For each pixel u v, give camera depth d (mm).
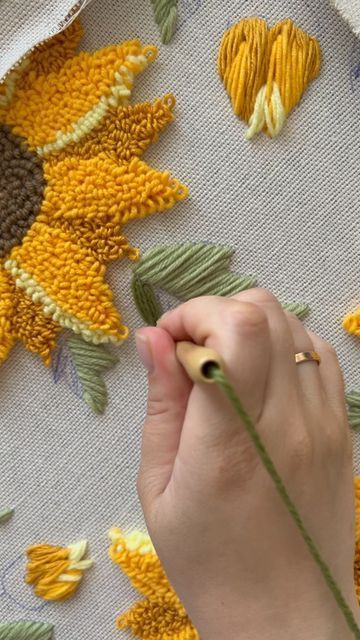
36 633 346
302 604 251
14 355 326
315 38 303
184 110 309
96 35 304
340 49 303
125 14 303
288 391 239
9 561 344
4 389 329
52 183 307
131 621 342
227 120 310
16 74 300
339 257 317
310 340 269
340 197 312
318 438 252
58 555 339
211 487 237
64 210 307
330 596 254
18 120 303
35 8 295
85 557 342
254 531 243
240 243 317
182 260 315
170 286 318
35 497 338
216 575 255
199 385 219
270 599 252
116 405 329
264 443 233
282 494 185
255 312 219
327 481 255
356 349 322
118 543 336
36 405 330
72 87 301
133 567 334
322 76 306
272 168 312
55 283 311
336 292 319
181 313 236
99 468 334
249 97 304
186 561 256
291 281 319
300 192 313
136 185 306
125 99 304
